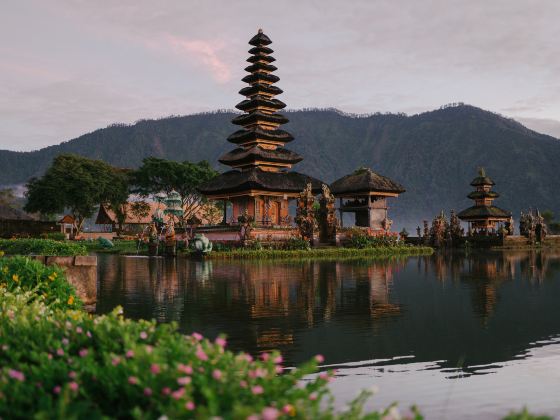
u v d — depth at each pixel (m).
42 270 9.77
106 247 55.94
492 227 78.62
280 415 3.32
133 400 3.59
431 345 9.38
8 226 60.88
